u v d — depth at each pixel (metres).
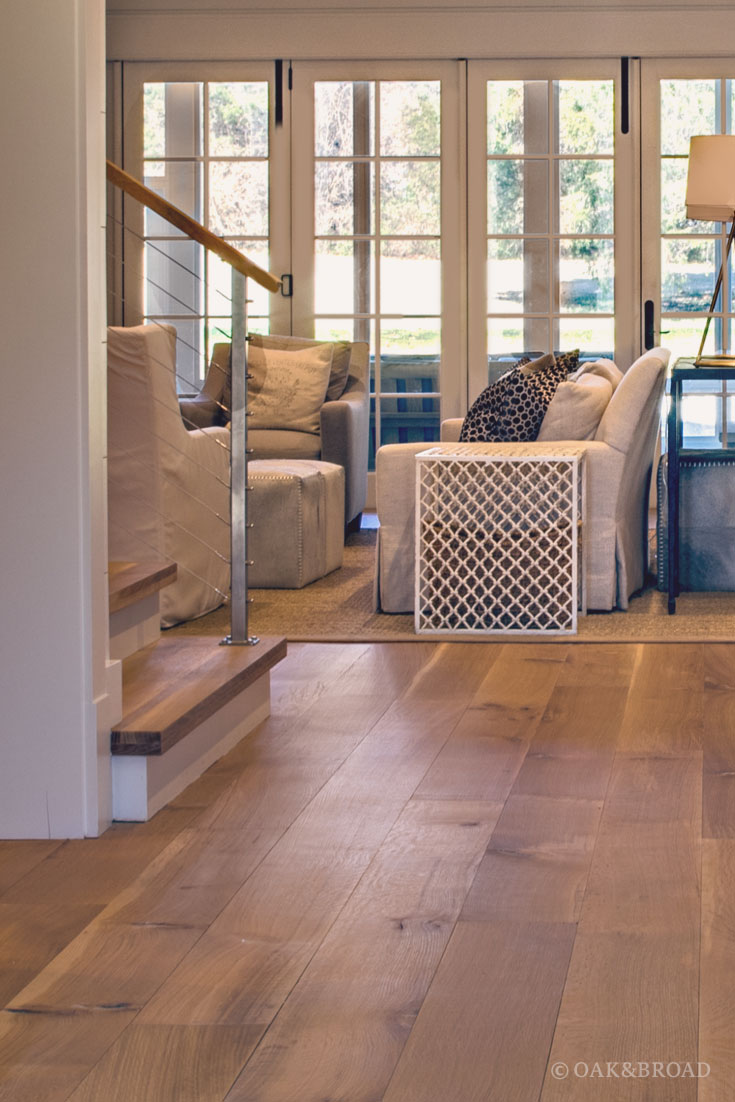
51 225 2.30
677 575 4.71
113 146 7.21
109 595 2.81
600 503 4.47
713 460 4.85
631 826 2.40
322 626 4.32
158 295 7.28
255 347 6.68
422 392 7.33
